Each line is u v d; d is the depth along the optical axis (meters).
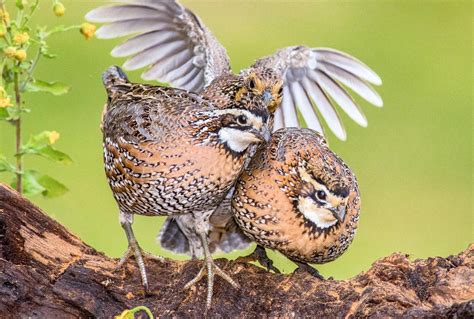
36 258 10.67
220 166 10.79
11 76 11.79
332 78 14.09
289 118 14.32
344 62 13.94
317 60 14.11
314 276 10.73
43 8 21.97
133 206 11.09
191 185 10.77
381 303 9.87
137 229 17.91
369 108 22.47
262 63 13.98
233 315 10.41
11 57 11.52
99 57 21.77
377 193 20.23
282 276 10.62
